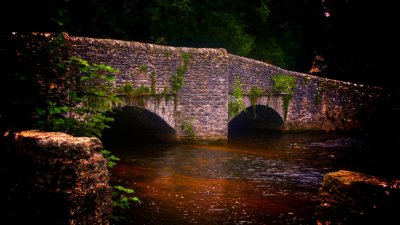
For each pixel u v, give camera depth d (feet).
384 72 91.20
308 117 65.77
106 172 16.03
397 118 68.08
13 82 20.02
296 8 95.81
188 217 24.63
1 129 17.88
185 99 48.49
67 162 15.11
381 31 91.04
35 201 15.69
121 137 55.57
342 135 65.21
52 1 21.74
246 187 31.86
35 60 20.72
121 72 40.24
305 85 64.69
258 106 60.64
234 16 74.13
